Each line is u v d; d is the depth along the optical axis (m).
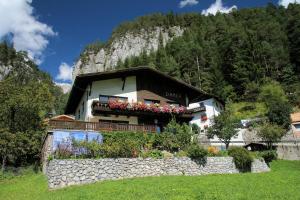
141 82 36.22
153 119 35.41
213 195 16.67
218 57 108.00
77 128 27.81
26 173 29.20
